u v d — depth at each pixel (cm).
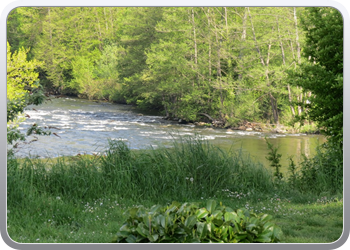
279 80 2341
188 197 682
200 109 2636
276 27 2581
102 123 2369
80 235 478
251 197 707
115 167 707
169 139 1841
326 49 802
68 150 1492
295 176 818
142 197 684
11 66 1258
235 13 2834
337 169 776
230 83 2495
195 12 2817
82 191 660
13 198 589
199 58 2755
